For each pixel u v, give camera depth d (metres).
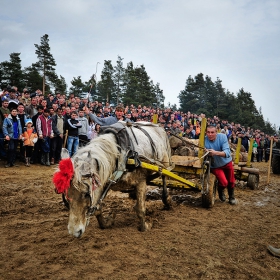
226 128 18.33
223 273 3.45
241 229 4.99
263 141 21.67
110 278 3.19
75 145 10.70
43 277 3.17
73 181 3.35
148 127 5.67
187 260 3.70
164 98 46.25
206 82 50.25
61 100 12.93
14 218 5.10
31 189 7.10
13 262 3.48
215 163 6.46
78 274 3.25
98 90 30.16
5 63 34.25
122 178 4.34
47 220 5.01
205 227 4.98
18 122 9.91
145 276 3.25
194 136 14.89
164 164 5.68
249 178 8.62
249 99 59.78
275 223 5.44
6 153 10.57
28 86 34.50
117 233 4.49
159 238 4.36
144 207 4.66
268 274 3.51
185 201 6.89
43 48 33.88
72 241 4.11
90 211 3.49
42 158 10.78
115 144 4.26
